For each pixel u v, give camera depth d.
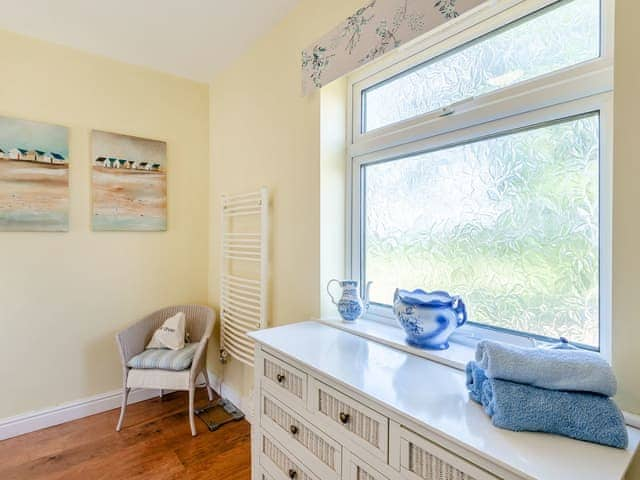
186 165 2.69
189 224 2.71
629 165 0.83
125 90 2.41
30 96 2.07
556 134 1.09
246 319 2.19
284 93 1.95
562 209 1.08
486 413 0.83
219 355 2.58
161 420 2.21
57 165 2.15
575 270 1.05
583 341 1.04
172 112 2.62
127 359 2.11
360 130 1.74
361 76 1.72
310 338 1.44
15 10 1.84
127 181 2.41
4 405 2.02
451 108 1.33
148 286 2.53
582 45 1.04
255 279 2.17
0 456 1.84
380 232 1.68
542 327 1.12
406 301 1.28
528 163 1.15
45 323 2.14
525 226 1.16
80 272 2.25
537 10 1.13
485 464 0.69
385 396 0.92
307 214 1.79
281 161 1.98
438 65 1.42
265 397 1.40
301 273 1.83
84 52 2.25
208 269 2.80
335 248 1.77
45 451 1.89
